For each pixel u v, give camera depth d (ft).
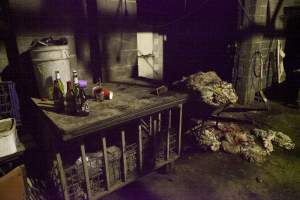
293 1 23.39
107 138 10.59
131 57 14.70
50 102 9.27
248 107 20.12
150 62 20.90
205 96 12.64
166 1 20.59
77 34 12.57
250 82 20.57
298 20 23.47
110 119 7.56
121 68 14.33
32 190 9.04
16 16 10.30
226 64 21.21
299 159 12.53
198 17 21.77
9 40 10.82
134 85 12.16
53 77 9.34
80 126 6.90
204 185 10.37
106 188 8.75
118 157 9.06
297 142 14.30
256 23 19.06
